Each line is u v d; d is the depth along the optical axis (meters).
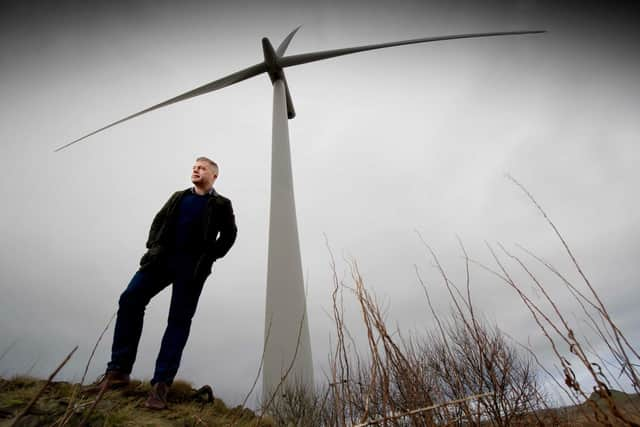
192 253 3.38
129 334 2.88
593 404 1.59
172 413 2.58
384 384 1.90
